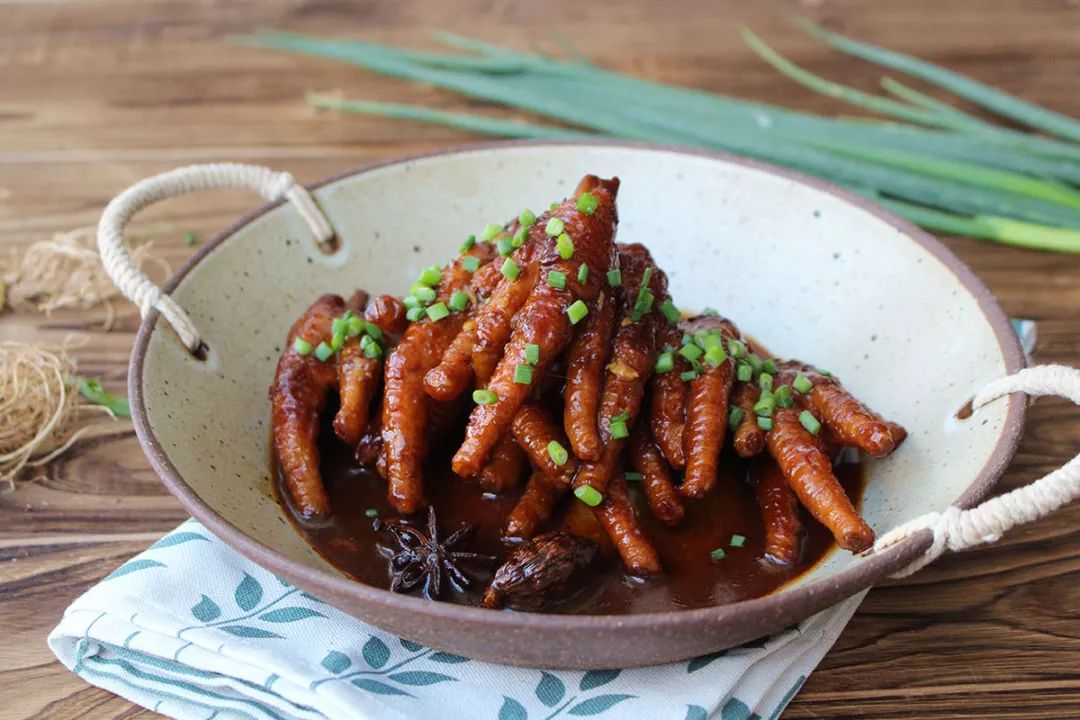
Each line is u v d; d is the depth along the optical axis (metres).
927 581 0.41
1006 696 0.38
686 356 0.41
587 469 0.39
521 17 0.75
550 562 0.37
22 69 0.70
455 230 0.49
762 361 0.44
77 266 0.53
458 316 0.42
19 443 0.46
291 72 0.70
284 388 0.43
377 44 0.71
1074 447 0.45
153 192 0.44
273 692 0.37
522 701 0.36
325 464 0.43
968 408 0.40
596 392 0.40
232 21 0.76
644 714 0.36
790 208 0.47
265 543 0.39
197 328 0.43
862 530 0.38
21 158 0.61
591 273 0.40
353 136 0.63
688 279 0.49
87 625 0.38
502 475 0.41
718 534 0.40
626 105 0.59
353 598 0.34
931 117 0.58
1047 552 0.42
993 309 0.41
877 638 0.39
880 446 0.39
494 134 0.63
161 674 0.38
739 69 0.68
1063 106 0.63
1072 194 0.54
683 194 0.49
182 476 0.38
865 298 0.45
